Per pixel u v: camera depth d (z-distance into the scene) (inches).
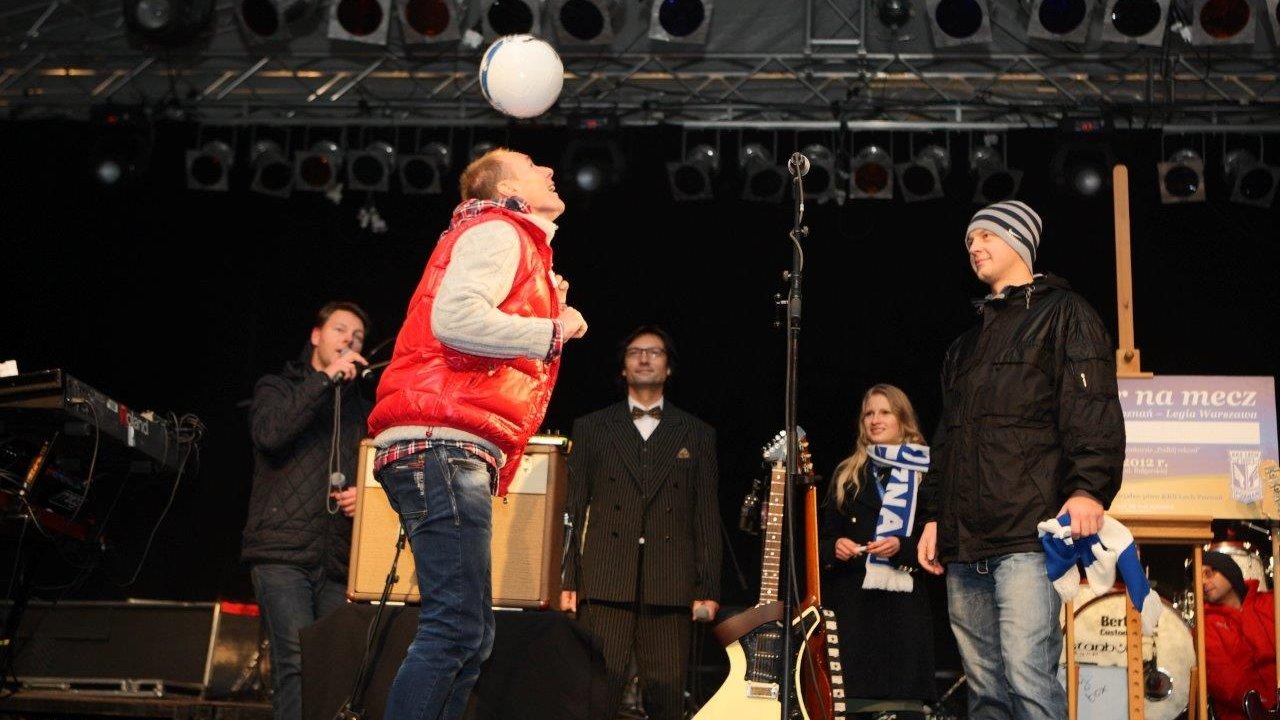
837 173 260.8
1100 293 284.0
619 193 290.2
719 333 294.0
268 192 264.2
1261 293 280.4
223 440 290.4
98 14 262.5
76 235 293.7
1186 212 282.5
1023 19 253.4
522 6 251.1
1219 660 195.9
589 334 296.2
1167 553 230.1
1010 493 136.0
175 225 295.7
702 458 207.2
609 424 208.1
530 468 146.4
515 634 138.5
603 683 139.6
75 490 201.8
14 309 293.3
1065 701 133.1
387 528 148.5
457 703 119.0
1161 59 251.1
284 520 178.5
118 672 223.5
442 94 265.9
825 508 209.2
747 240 295.3
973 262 152.0
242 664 226.5
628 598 196.5
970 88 259.4
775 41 258.7
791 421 130.1
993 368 140.7
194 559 279.9
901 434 210.8
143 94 264.1
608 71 263.1
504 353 114.0
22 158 278.2
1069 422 134.3
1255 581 203.9
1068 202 281.1
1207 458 169.0
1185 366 281.9
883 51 257.1
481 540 117.3
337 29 255.1
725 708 165.0
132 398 293.9
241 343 295.6
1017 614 134.2
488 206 121.1
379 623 140.4
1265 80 249.9
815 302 292.2
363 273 298.8
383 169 262.2
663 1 251.6
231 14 262.7
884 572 196.5
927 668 195.2
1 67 263.9
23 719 211.2
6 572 231.1
